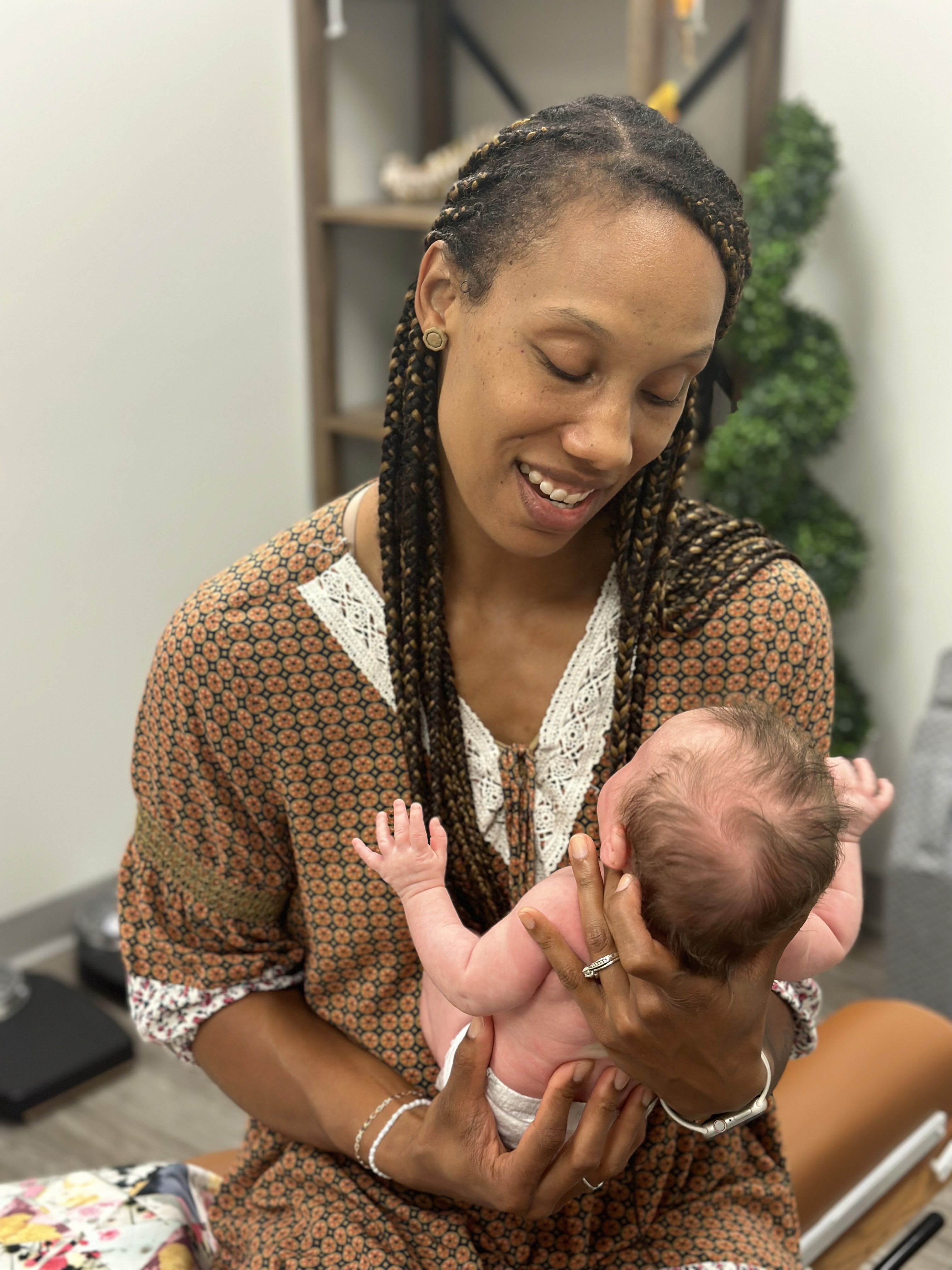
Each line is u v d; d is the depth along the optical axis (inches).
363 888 41.7
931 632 109.6
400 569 39.4
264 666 40.1
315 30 109.5
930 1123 54.1
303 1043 43.0
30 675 103.7
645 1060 33.6
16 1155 86.8
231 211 109.4
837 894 41.1
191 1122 90.5
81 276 99.3
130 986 45.1
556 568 39.5
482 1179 37.1
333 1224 40.7
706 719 37.0
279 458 120.3
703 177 31.5
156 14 99.6
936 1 95.3
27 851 107.3
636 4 91.3
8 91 91.6
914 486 107.2
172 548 111.9
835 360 100.7
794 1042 45.0
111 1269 41.8
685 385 33.3
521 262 31.3
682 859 33.9
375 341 128.0
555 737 40.3
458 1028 39.8
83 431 102.4
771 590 40.0
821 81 102.2
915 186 100.3
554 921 36.7
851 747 107.8
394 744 40.8
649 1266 41.3
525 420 32.1
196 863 43.4
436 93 123.3
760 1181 44.2
